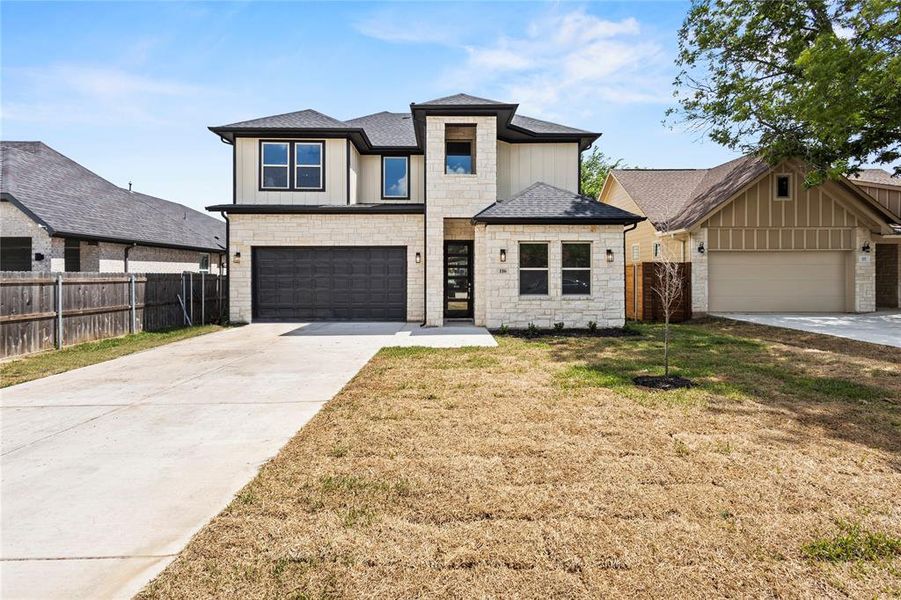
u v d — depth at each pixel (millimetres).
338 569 2395
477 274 13000
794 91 13086
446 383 6348
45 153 19266
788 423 4586
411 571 2377
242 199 14711
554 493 3189
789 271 15430
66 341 9984
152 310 12844
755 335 11094
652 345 9586
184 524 2863
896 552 2512
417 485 3320
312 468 3619
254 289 14477
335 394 5914
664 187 19594
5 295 8648
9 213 14344
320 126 14633
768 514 2896
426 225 13289
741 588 2238
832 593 2205
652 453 3863
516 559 2465
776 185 15164
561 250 12109
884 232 15203
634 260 19438
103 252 17141
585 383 6270
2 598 2205
